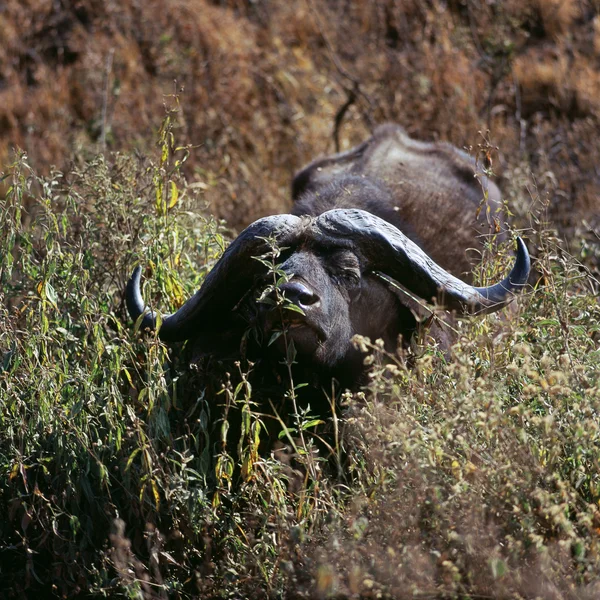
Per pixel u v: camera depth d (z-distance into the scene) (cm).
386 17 3158
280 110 2744
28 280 1415
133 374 1351
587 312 1255
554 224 2006
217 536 1177
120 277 1485
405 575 955
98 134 2614
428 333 1380
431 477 984
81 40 3022
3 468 1243
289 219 1296
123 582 1089
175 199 1486
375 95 2719
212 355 1337
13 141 2609
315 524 1112
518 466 978
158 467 1184
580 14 3081
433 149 2020
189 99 2655
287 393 1211
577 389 1033
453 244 1736
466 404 988
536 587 939
